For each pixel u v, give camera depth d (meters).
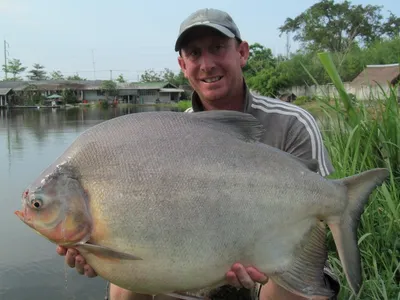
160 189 0.79
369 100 1.82
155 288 0.81
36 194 0.79
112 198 0.78
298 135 1.07
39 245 2.38
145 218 0.78
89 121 12.14
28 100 25.39
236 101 1.14
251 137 0.86
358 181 0.87
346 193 0.87
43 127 10.14
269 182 0.83
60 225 0.79
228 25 1.09
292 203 0.84
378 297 1.16
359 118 1.57
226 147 0.83
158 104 25.89
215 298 1.06
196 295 1.05
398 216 1.32
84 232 0.79
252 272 0.82
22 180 4.01
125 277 0.80
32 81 29.27
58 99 25.89
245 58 1.18
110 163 0.80
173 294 1.04
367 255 1.31
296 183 0.84
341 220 0.87
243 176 0.82
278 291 0.97
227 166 0.82
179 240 0.79
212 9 1.12
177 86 30.61
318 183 0.86
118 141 0.81
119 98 26.98
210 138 0.83
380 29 17.78
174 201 0.79
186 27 1.08
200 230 0.79
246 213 0.81
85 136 0.83
